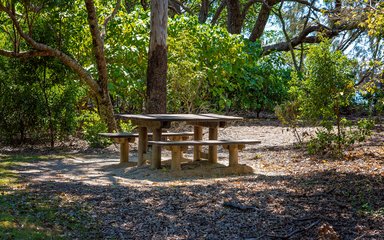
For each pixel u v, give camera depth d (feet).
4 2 46.85
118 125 52.24
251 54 71.56
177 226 18.84
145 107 54.95
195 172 30.35
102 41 47.09
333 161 32.63
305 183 25.13
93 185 26.84
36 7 44.27
